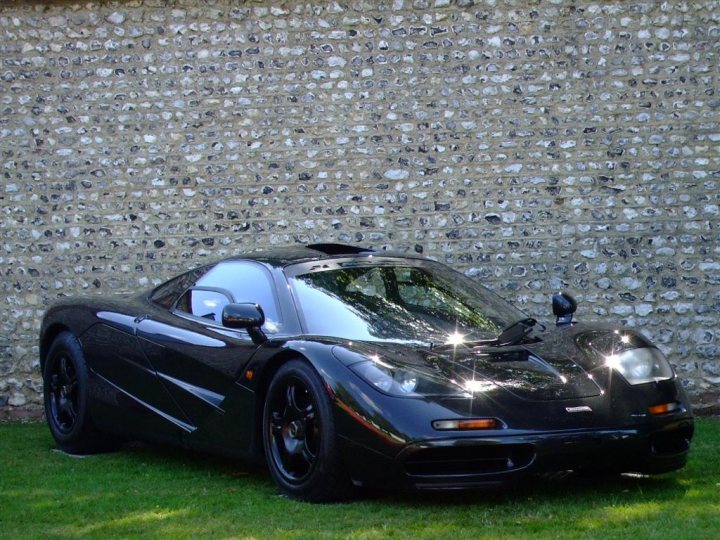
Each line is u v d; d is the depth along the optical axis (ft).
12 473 20.39
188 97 30.58
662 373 16.94
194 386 19.39
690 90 29.78
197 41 30.53
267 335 18.29
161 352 20.18
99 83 30.73
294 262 19.71
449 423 15.06
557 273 29.99
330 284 19.03
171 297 21.58
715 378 29.63
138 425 20.95
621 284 29.86
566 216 29.99
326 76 30.32
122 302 22.49
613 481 17.92
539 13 29.99
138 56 30.66
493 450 15.23
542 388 15.98
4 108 30.78
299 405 16.92
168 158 30.60
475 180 30.09
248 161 30.48
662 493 16.80
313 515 15.65
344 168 30.35
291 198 30.45
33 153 30.83
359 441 15.60
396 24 30.19
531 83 30.01
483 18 30.09
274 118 30.45
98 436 22.47
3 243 30.83
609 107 29.89
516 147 30.07
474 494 16.90
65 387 22.98
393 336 17.79
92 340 22.04
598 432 15.52
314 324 18.06
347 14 30.30
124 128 30.71
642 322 29.81
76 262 30.83
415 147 30.19
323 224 30.37
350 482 16.22
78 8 30.66
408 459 15.10
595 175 29.89
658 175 29.86
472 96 30.09
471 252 30.09
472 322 18.69
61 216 30.83
